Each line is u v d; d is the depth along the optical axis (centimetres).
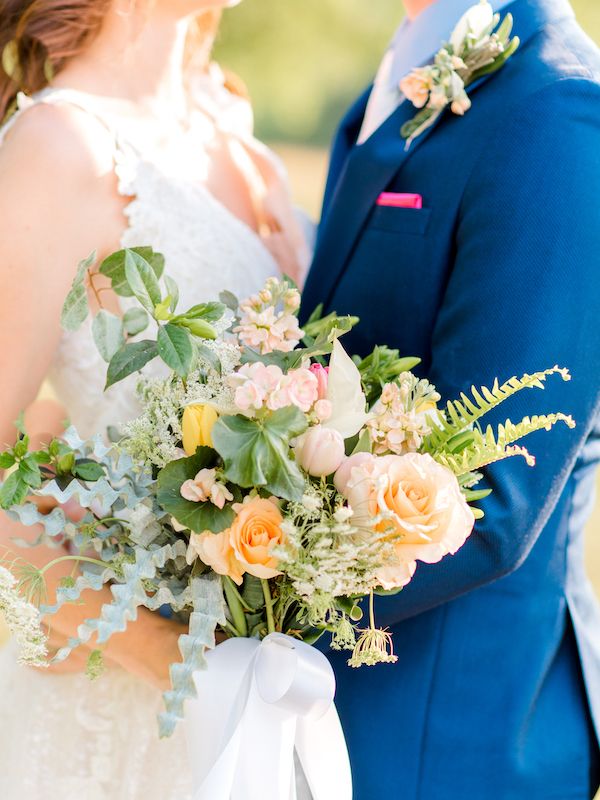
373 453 117
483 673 148
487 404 115
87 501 115
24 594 136
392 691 148
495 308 133
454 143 145
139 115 170
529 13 149
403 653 149
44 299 150
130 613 111
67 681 161
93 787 159
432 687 147
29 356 149
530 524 131
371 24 1248
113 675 159
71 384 165
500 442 114
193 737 122
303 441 111
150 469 118
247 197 192
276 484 106
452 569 129
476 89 148
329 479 114
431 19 162
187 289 165
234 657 121
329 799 128
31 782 162
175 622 143
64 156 152
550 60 143
